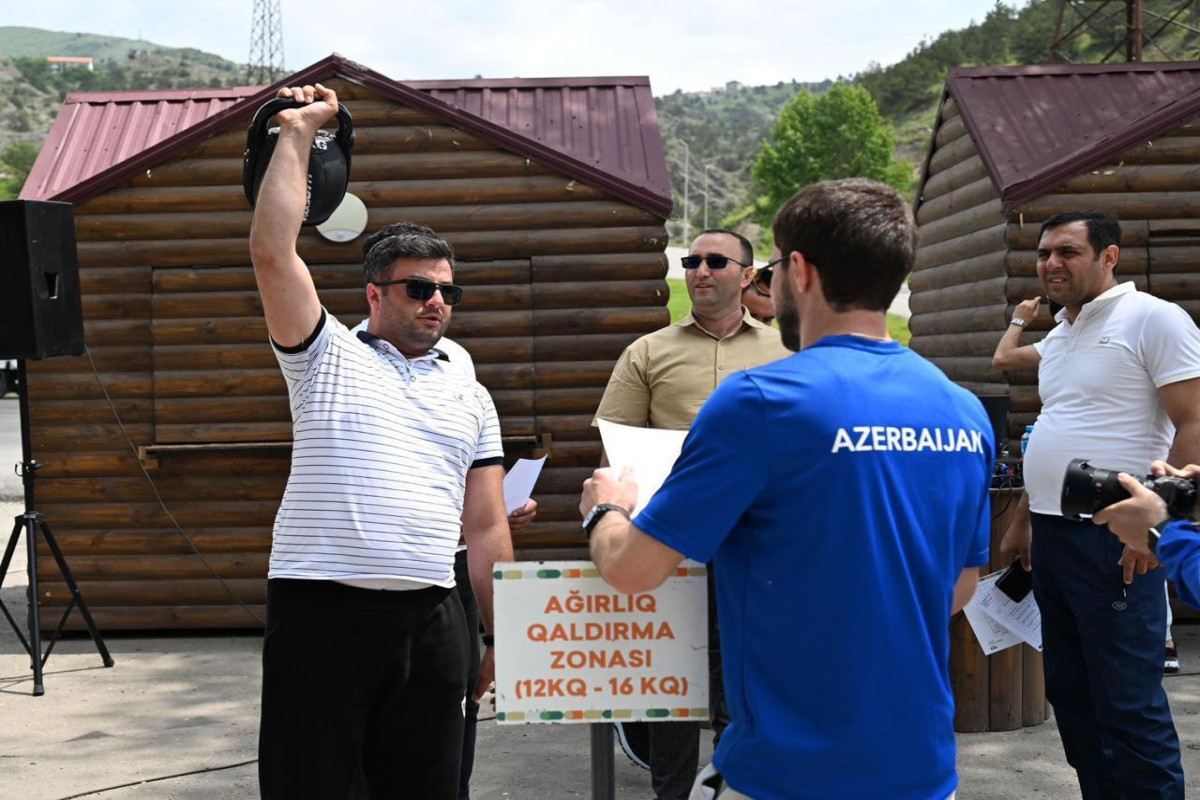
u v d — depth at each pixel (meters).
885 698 2.04
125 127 7.99
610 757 2.43
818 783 2.02
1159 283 7.32
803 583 2.04
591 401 7.34
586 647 2.30
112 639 7.30
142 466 7.20
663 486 2.11
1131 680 3.82
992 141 7.66
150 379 7.25
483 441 3.34
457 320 7.32
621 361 4.59
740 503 2.05
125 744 5.31
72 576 6.84
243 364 7.25
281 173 2.81
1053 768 4.89
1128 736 3.82
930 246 9.00
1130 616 3.83
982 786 4.68
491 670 3.29
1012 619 4.54
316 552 2.86
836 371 2.09
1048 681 4.14
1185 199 7.29
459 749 3.11
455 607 3.08
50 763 5.04
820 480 2.03
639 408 4.51
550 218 7.29
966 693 5.34
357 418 2.93
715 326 4.46
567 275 7.32
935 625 2.14
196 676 6.46
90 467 7.22
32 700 6.01
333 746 2.86
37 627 6.21
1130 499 2.43
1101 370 3.98
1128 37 24.61
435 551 2.96
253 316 7.27
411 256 3.11
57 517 7.24
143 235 7.22
